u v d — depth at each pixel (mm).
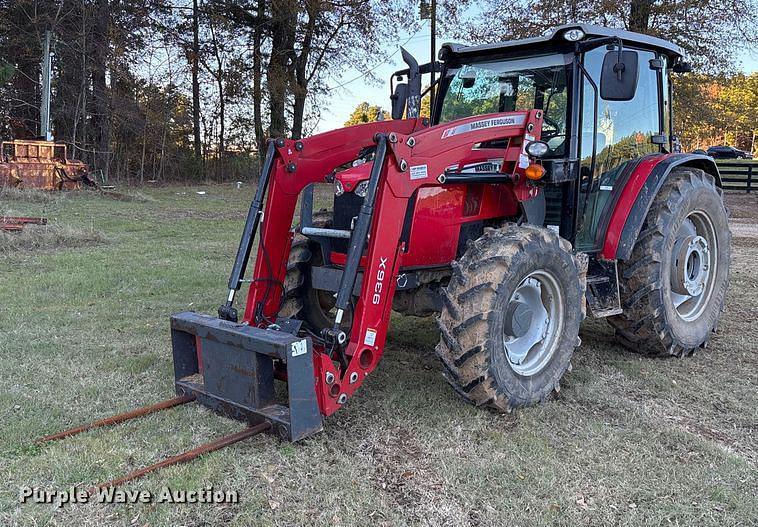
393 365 4496
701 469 3100
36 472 2910
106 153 20594
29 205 13125
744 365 4676
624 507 2779
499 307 3477
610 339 5297
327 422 3512
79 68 20016
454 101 4922
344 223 3859
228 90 25250
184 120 24234
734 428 3613
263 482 2885
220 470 2947
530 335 3846
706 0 14883
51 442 3188
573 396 3996
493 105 4695
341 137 4188
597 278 4492
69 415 3492
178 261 7980
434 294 4012
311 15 23203
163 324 5301
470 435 3398
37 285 6453
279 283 3953
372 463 3090
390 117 5020
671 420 3688
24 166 15469
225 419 3443
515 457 3176
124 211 13305
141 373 4156
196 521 2598
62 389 3846
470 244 3688
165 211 13859
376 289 3354
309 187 4066
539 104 4449
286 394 3818
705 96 16875
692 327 4879
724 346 5125
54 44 19609
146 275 7078
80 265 7523
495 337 3477
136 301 6027
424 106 6332
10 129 21453
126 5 20766
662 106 5195
